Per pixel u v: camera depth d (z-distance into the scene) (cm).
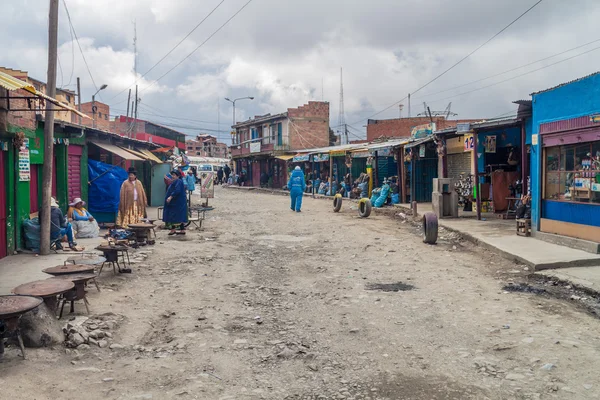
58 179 1398
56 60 1015
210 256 1133
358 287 841
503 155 1853
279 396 443
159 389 454
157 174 2270
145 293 800
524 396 434
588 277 837
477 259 1080
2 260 980
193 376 483
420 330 617
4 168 1013
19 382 443
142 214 1480
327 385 464
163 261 1064
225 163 7088
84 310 677
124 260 1040
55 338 540
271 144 4653
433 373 488
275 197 3391
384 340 584
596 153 1022
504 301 741
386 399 435
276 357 534
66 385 453
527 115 1397
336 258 1116
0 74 765
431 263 1045
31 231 1077
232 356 537
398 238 1409
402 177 2370
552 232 1160
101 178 1577
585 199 1056
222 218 1980
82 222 1308
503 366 501
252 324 648
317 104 4666
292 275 946
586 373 478
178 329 629
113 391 447
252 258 1117
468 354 534
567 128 1092
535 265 924
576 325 625
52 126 1035
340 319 666
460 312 688
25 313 526
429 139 1986
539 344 555
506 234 1291
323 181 3509
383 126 4222
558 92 1132
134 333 607
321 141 4684
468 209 1934
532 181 1248
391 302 743
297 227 1681
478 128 1595
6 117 935
